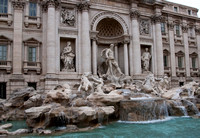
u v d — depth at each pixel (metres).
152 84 28.94
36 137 14.20
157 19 37.66
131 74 34.06
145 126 17.59
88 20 31.06
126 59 34.06
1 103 22.52
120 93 23.73
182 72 41.72
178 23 43.03
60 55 30.27
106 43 35.97
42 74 28.55
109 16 33.72
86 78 24.66
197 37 45.69
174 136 14.23
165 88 30.83
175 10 43.75
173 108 23.25
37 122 17.36
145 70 36.03
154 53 37.19
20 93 23.58
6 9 28.38
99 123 17.88
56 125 17.55
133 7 35.16
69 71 29.66
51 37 28.09
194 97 27.16
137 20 35.50
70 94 21.16
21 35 28.14
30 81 28.00
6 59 27.55
